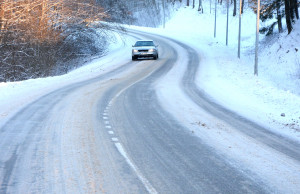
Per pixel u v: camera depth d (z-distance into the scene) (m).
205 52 42.69
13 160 6.79
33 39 29.23
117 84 20.30
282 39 38.22
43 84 19.81
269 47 40.88
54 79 22.47
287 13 38.12
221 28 79.75
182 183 5.84
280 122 11.95
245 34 68.44
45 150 7.51
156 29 77.88
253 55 43.47
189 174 6.32
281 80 27.62
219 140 9.01
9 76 26.58
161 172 6.38
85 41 38.56
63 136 8.73
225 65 31.05
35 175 6.02
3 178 5.84
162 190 5.50
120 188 5.54
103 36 41.72
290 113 13.62
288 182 6.07
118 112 12.27
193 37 64.38
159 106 13.88
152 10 100.88
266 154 7.86
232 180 6.07
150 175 6.20
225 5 98.94
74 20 35.88
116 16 46.94
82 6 36.78
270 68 32.72
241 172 6.54
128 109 12.95
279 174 6.49
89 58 38.03
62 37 34.66
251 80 22.77
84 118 11.01
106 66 30.53
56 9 35.66
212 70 28.11
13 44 26.84
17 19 29.20
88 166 6.57
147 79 22.97
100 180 5.87
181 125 10.63
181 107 13.94
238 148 8.29
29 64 27.61
